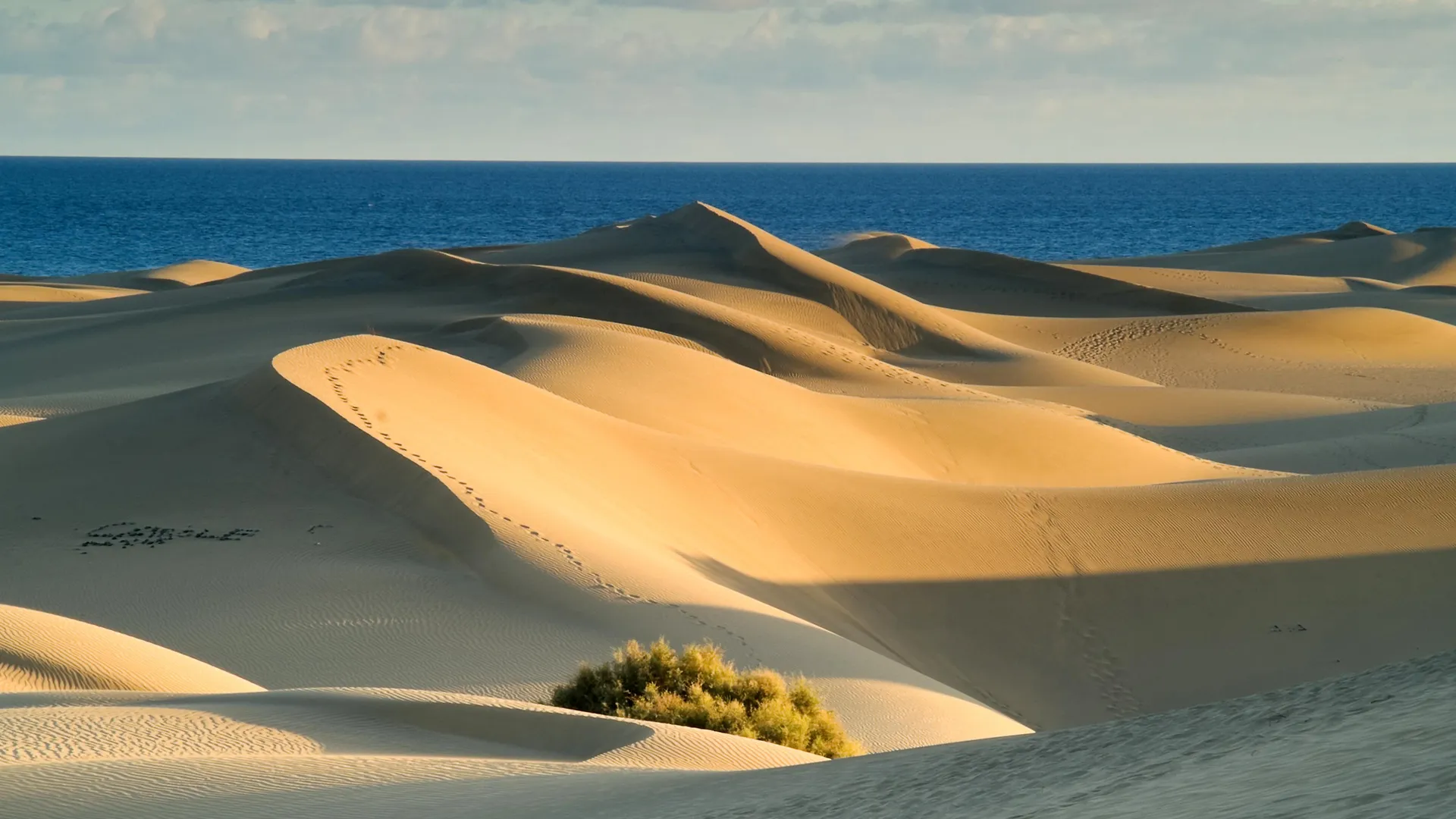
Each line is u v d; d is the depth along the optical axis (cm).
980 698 8969
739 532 10431
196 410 10944
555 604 7500
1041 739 3250
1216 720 2862
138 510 9194
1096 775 2648
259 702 5153
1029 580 10325
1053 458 17088
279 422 10431
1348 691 2753
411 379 11825
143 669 5934
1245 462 17762
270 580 7862
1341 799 1873
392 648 6875
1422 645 9862
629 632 7069
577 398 15562
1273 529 11188
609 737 4688
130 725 4659
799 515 10869
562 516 9044
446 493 8850
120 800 3575
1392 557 10844
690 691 5859
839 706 6347
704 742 4619
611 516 9850
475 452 10312
